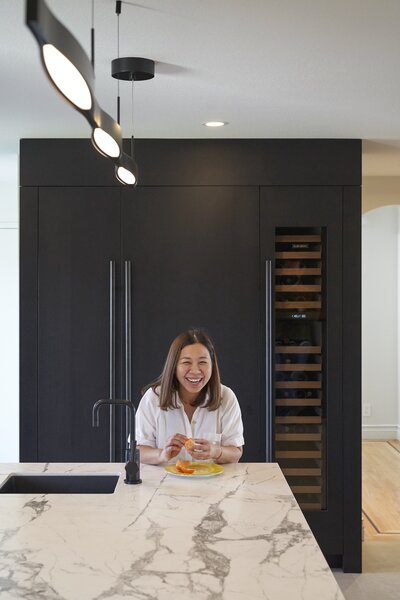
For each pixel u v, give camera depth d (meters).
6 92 3.83
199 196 4.99
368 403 9.53
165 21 2.82
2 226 6.88
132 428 3.04
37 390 4.96
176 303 4.99
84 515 2.59
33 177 4.98
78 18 2.80
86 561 2.13
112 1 2.62
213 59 3.29
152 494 2.87
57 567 2.08
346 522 5.05
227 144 5.00
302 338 5.06
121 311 4.99
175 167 4.99
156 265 4.99
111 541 2.31
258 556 2.18
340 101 4.04
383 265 9.51
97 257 4.98
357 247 5.02
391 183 6.50
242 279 5.00
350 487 5.05
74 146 4.98
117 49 3.15
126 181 3.20
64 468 3.33
